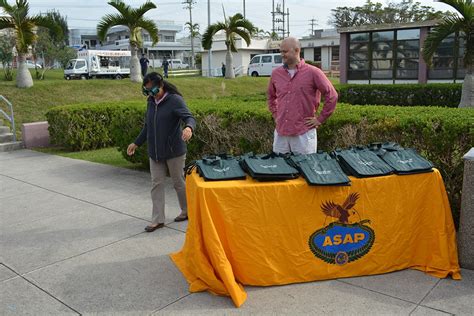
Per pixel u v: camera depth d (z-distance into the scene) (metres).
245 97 10.03
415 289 3.41
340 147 5.23
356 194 3.53
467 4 12.27
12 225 5.27
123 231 4.90
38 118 14.22
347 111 5.63
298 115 4.27
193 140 6.91
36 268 4.05
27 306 3.41
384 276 3.63
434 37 13.11
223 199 3.37
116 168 8.27
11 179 7.72
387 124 4.84
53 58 29.17
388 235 3.63
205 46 25.23
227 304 3.30
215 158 3.74
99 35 19.75
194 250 3.50
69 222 5.29
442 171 4.44
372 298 3.31
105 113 10.60
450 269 3.55
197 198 3.40
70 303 3.42
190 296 3.44
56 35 17.41
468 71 13.05
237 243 3.42
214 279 3.38
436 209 3.63
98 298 3.48
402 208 3.62
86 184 7.14
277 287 3.49
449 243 3.62
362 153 3.81
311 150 4.37
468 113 4.96
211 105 7.30
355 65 21.73
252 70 33.19
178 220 5.08
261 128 6.12
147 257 4.18
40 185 7.20
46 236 4.86
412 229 3.67
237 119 6.36
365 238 3.60
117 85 19.20
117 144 8.40
